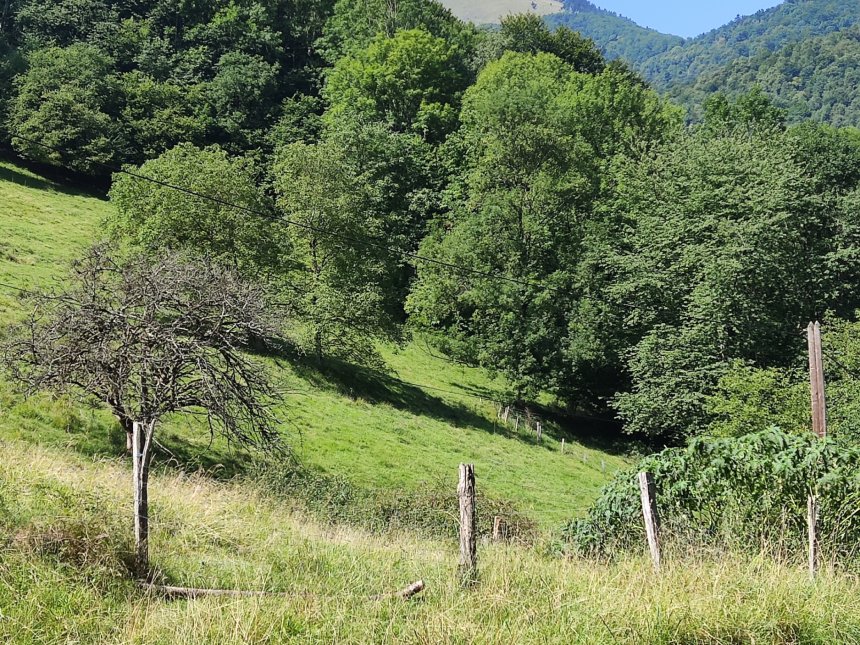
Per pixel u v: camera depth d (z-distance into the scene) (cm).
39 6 9219
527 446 4434
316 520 1795
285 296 4347
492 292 5078
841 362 3494
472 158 6334
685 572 976
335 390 4166
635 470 1569
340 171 4972
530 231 5250
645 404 4253
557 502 3356
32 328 1562
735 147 4766
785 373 3931
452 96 7744
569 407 5441
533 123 5484
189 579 1041
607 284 5106
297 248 4828
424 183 6981
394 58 7506
